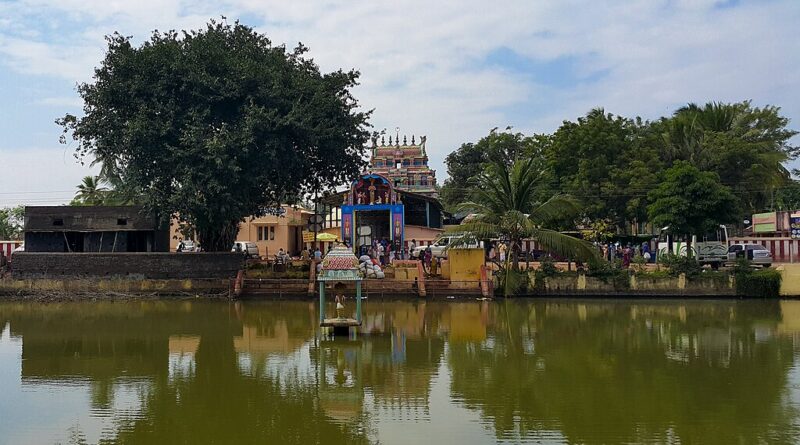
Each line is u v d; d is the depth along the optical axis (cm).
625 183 3928
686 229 3008
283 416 1176
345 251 2020
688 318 2402
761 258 3566
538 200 3931
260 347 1823
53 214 3347
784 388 1351
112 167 3403
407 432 1081
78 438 1066
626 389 1348
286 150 3053
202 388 1374
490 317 2431
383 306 2783
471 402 1259
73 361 1655
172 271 3148
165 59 2927
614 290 3045
